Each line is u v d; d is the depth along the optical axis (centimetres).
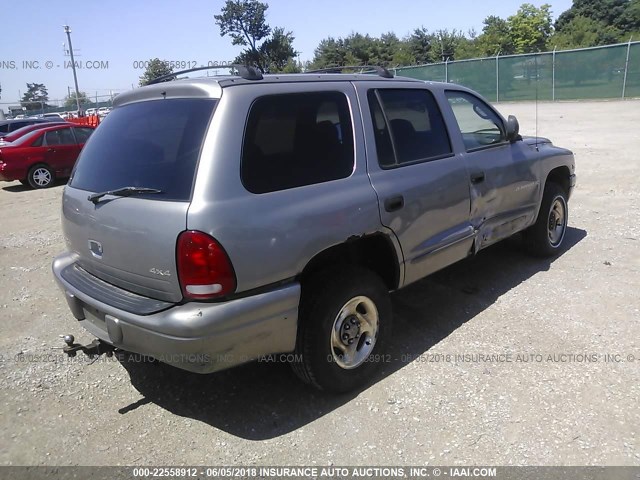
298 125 309
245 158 279
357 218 319
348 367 327
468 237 416
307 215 293
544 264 530
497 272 514
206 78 303
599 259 532
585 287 466
